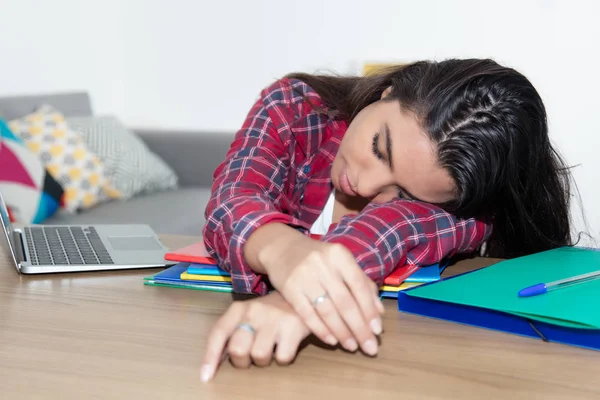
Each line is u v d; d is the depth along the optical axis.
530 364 0.64
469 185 0.84
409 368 0.63
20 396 0.56
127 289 0.88
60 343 0.68
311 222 1.16
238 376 0.60
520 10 2.92
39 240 1.09
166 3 3.29
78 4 3.08
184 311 0.79
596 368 0.63
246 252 0.76
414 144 0.84
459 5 2.98
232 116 3.29
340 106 1.11
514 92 0.86
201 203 2.67
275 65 3.21
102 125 2.76
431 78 0.86
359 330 0.64
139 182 2.72
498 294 0.77
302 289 0.65
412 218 0.91
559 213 1.03
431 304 0.78
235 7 3.22
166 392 0.57
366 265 0.79
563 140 2.94
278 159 1.06
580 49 2.87
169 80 3.34
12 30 2.69
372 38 3.09
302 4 3.14
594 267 0.91
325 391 0.58
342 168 0.95
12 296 0.84
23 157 2.29
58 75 2.97
